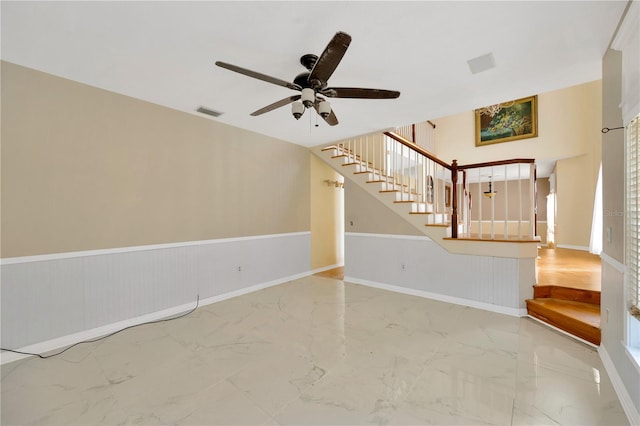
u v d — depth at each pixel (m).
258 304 3.68
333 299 3.88
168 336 2.75
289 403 1.79
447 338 2.67
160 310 3.23
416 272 4.06
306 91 1.94
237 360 2.30
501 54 2.18
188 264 3.50
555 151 5.76
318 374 2.10
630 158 1.67
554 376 2.04
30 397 1.86
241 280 4.11
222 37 1.97
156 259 3.21
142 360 2.31
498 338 2.66
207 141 3.71
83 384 1.99
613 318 1.99
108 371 2.15
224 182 3.90
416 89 2.78
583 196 5.68
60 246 2.57
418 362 2.26
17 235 2.36
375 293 4.15
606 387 1.91
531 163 3.21
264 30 1.89
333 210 5.93
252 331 2.86
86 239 2.72
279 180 4.71
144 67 2.38
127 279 2.98
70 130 2.62
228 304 3.68
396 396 1.85
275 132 4.31
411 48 2.10
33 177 2.43
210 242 3.74
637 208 1.58
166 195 3.30
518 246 3.20
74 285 2.64
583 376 2.04
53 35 1.94
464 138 6.79
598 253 4.99
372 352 2.42
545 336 2.69
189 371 2.15
